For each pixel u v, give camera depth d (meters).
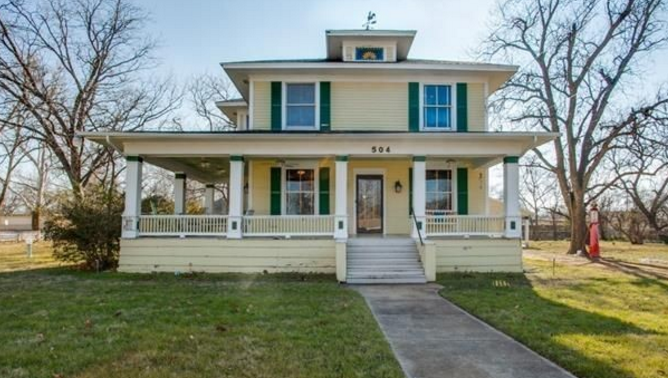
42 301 8.80
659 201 31.59
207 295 9.53
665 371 4.80
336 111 15.81
